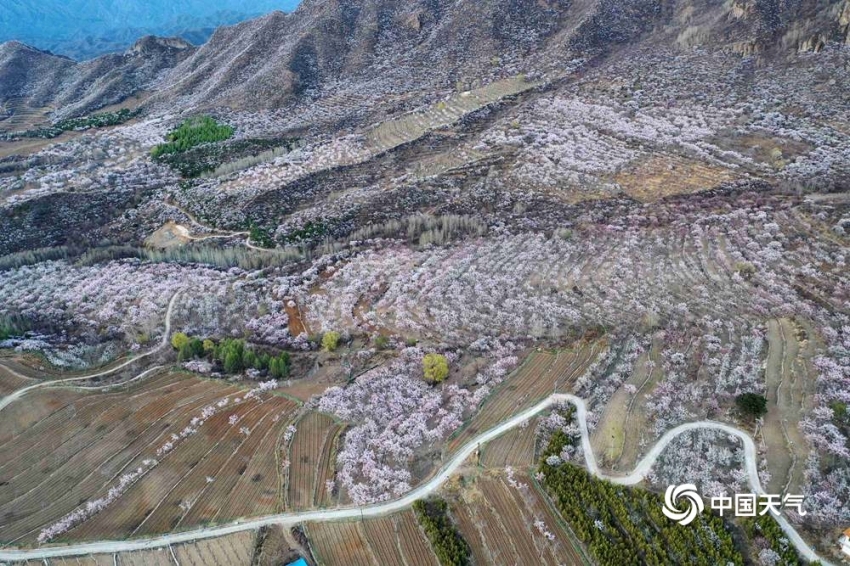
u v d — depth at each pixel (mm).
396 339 97875
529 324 98375
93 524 68438
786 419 75438
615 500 66625
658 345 90312
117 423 82438
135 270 125562
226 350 93000
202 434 80125
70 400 86250
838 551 60469
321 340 99375
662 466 70625
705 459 71125
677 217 125250
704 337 90188
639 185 140750
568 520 65875
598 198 138375
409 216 140000
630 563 61094
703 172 140625
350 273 118688
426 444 76500
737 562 60156
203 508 69688
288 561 63531
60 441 79812
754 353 86250
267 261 129000
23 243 145500
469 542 65250
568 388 83562
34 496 72500
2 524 69062
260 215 152000
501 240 125750
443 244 127125
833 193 122250
